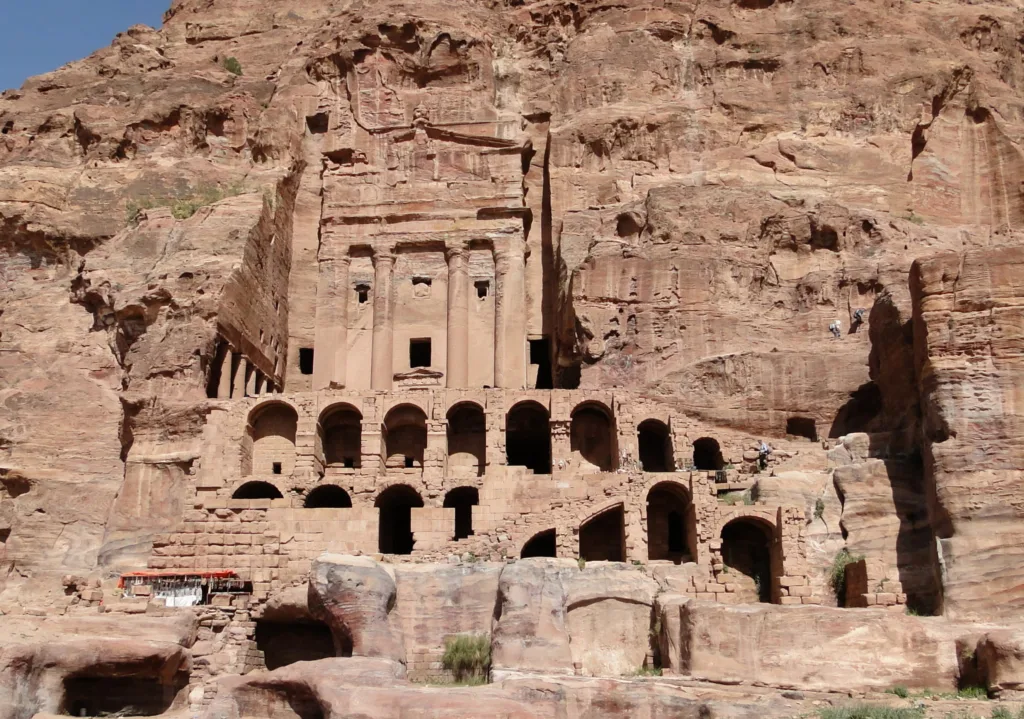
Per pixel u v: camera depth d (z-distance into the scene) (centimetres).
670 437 5350
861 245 6125
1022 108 7081
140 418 5425
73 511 5506
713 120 6831
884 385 5222
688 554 4784
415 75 7169
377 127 6938
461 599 4225
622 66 7069
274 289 6494
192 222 6162
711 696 3484
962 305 4494
